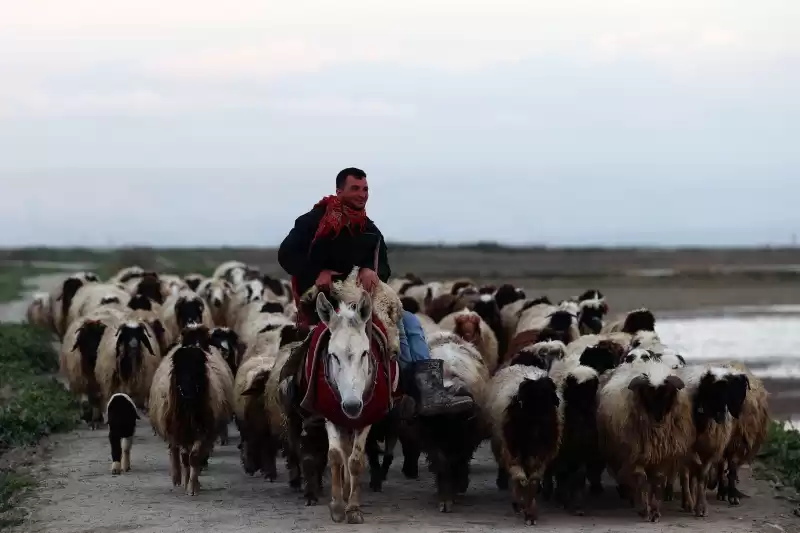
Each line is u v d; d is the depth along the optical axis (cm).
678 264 12506
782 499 1333
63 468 1472
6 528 1126
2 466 1488
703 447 1231
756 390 1332
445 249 16288
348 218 1202
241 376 1452
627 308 5431
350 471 1129
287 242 1221
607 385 1248
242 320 2350
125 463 1455
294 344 1262
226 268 3522
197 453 1301
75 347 1808
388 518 1168
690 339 3828
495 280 8069
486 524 1146
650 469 1209
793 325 4469
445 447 1230
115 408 1443
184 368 1280
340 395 1066
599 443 1247
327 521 1140
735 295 6531
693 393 1228
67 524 1134
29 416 1745
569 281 7962
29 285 6119
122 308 2116
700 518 1205
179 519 1155
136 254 10412
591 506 1277
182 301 2200
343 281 1166
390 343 1156
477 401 1284
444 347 1363
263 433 1405
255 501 1257
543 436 1176
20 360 2505
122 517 1166
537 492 1311
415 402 1184
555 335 1612
